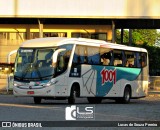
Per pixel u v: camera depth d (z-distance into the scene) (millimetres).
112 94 34562
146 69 38969
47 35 60844
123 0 52719
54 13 53031
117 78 35094
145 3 52594
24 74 30062
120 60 35562
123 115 22734
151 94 49625
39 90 29516
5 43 60781
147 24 62281
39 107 27375
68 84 30281
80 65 31344
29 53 30375
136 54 37625
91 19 55094
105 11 52938
